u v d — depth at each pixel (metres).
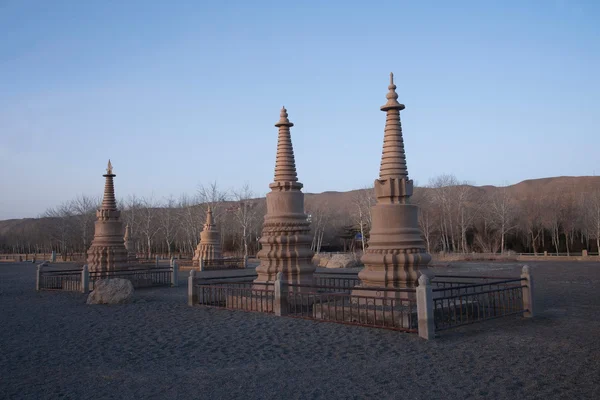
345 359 10.03
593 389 7.87
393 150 15.31
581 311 15.78
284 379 8.78
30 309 18.73
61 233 78.44
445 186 68.25
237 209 68.31
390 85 15.53
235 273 37.75
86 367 9.91
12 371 9.66
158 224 74.19
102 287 19.95
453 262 48.47
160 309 18.03
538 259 52.25
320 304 14.54
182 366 9.87
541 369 9.05
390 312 12.81
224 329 13.60
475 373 8.83
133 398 7.93
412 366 9.36
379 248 14.94
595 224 60.53
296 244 18.12
